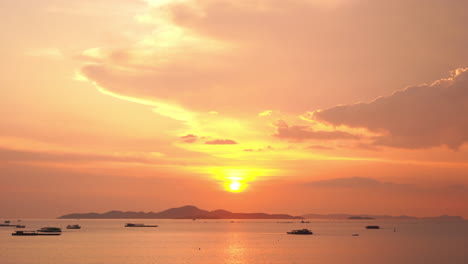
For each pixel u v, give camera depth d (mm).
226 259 138375
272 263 129000
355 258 140250
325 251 164125
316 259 138375
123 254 150750
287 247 183250
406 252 158500
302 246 188625
